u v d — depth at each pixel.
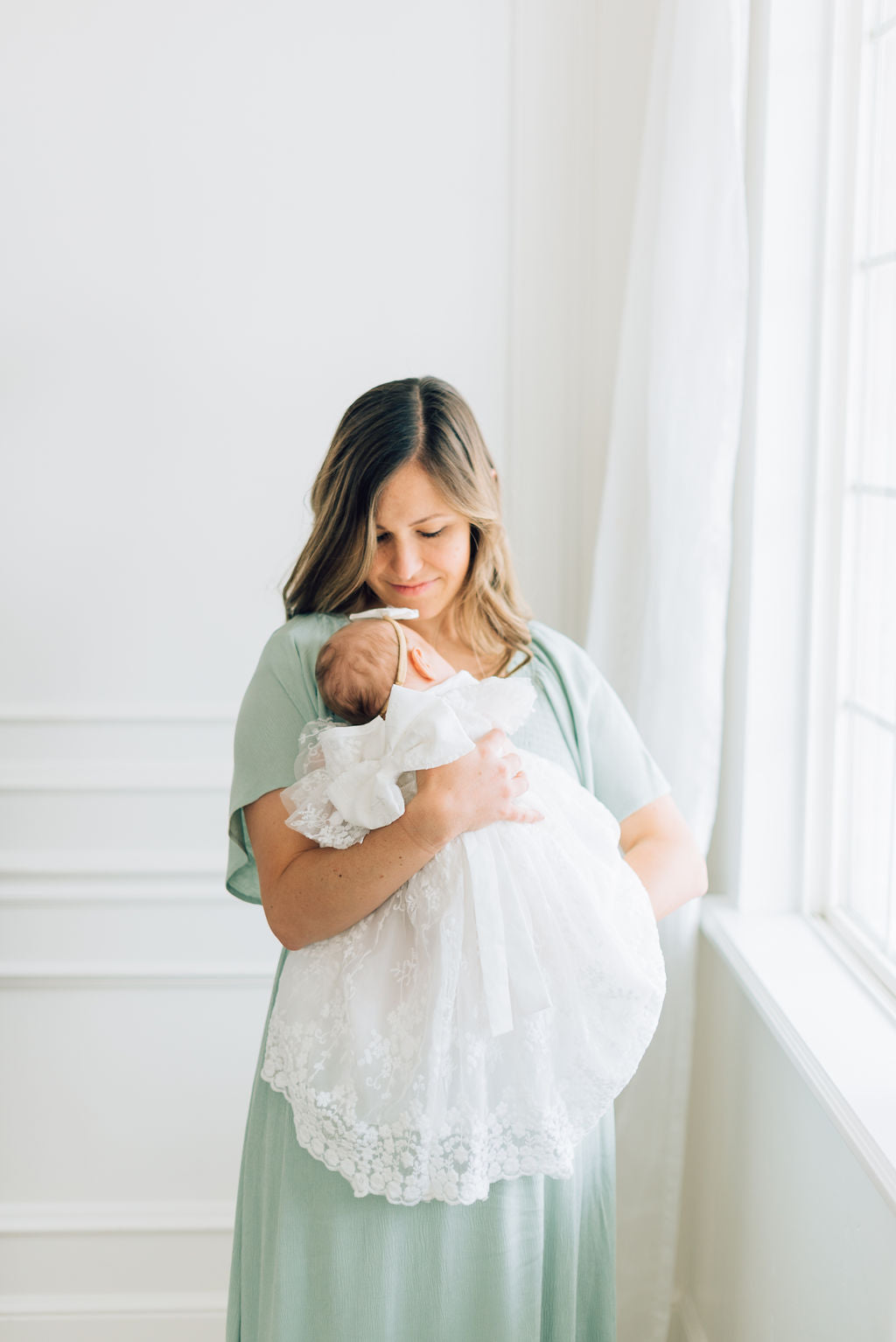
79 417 2.04
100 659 2.11
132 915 2.17
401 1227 1.22
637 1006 1.21
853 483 1.71
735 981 1.82
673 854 1.42
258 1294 1.38
